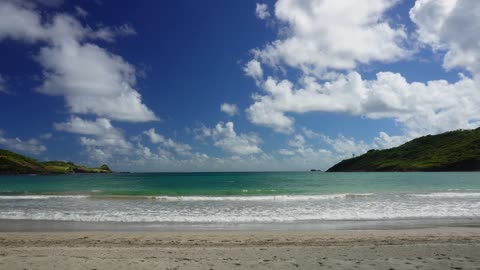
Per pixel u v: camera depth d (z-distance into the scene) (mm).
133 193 34688
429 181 59312
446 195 30766
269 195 31469
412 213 19500
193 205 23516
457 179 65688
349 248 10523
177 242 11688
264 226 15727
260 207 22328
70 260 8750
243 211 20406
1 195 31016
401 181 60469
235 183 60281
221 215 18844
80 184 58312
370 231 14195
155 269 7988
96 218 17797
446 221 17094
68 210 20750
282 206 22859
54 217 18094
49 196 29547
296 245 11188
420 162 144875
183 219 17594
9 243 11523
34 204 23953
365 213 19516
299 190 39875
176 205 23484
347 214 19172
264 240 12055
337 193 34469
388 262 8578
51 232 14031
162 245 11180
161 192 36031
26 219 17531
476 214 19203
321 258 9125
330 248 10539
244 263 8570
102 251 10102
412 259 8898
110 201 26156
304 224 16234
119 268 8047
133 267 8141
